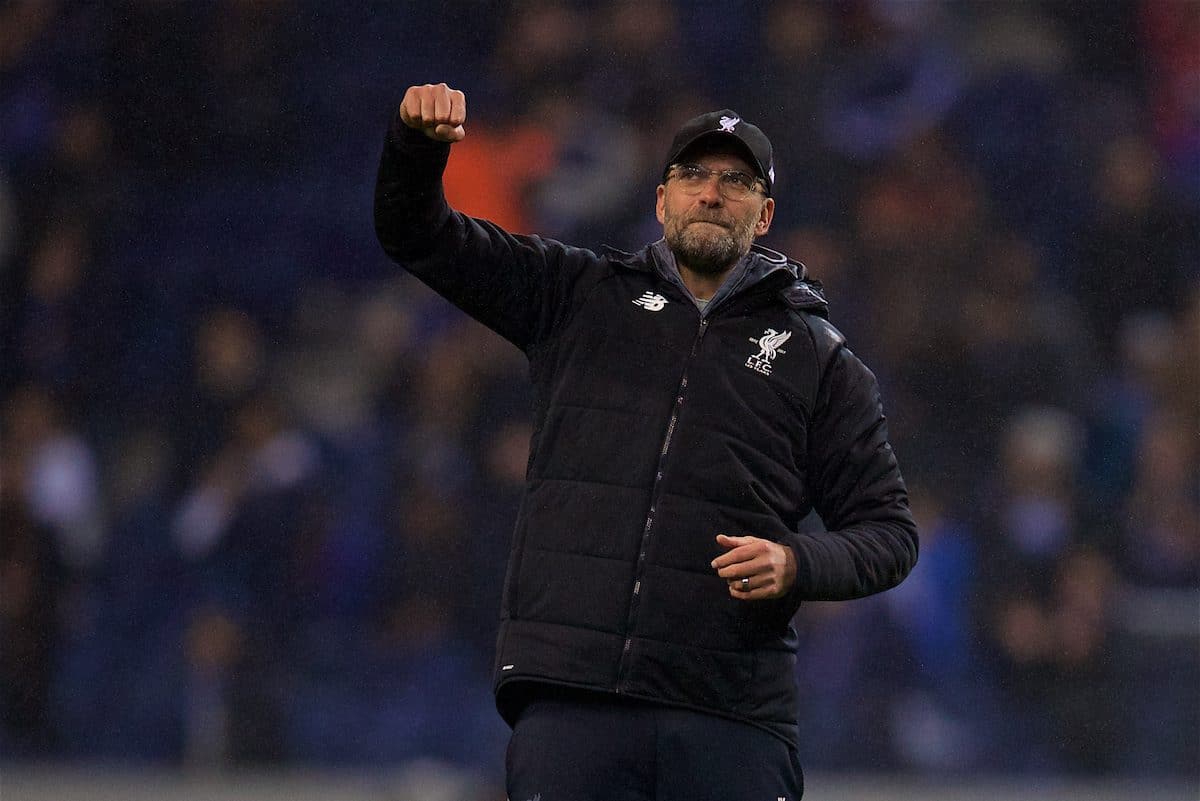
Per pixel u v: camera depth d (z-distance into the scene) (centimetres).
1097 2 5250
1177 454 4028
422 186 1386
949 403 4147
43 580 3731
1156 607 3769
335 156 4912
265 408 3812
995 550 3744
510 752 1387
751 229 1451
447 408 3919
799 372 1424
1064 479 3856
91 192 4794
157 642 3656
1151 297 4681
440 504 3691
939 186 4638
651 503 1370
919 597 3641
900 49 4888
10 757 3631
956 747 3588
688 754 1347
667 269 1445
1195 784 3572
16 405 3978
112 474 4200
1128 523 3906
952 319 4225
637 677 1344
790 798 1405
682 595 1355
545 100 4797
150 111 4906
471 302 1441
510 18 5000
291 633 3634
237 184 4850
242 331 4181
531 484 1412
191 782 3350
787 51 4834
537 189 4625
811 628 3606
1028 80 4912
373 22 5034
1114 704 3631
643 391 1402
